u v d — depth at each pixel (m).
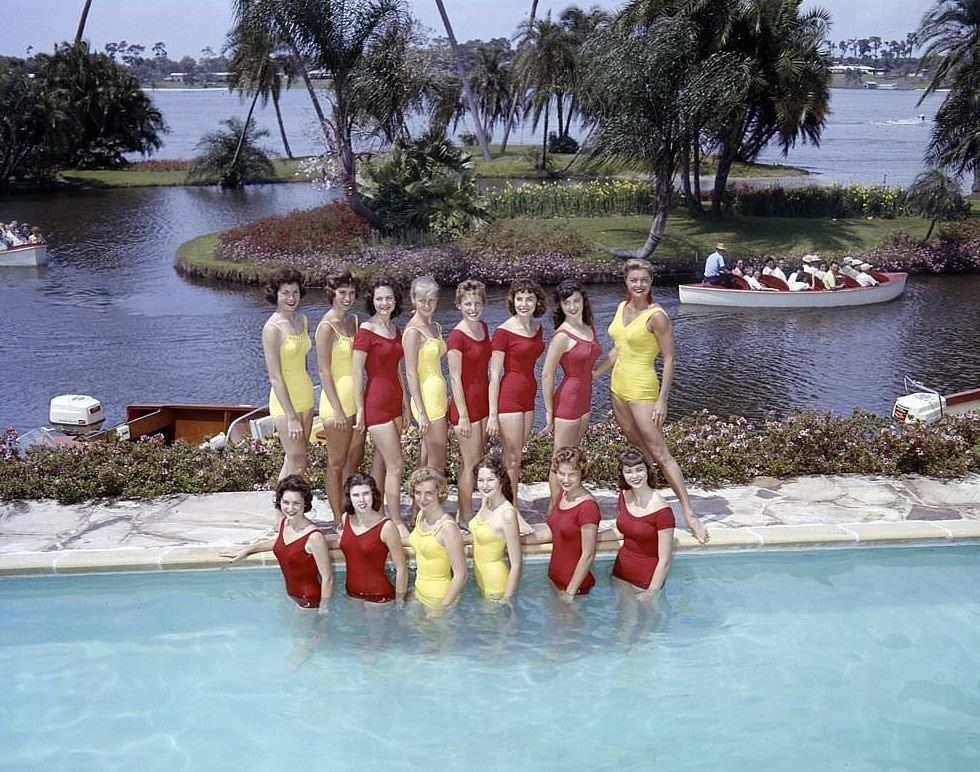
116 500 8.07
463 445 6.96
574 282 6.86
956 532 7.38
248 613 6.52
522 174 53.06
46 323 21.28
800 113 31.17
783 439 8.98
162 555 6.90
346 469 7.18
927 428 9.34
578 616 6.47
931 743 5.29
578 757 5.16
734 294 23.39
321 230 29.12
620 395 7.15
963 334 20.77
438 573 6.52
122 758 5.14
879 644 6.20
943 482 8.55
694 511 7.81
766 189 36.25
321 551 6.40
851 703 5.62
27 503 8.00
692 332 20.86
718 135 30.48
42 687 5.73
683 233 30.89
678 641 6.23
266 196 47.34
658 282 27.11
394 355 6.77
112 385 16.78
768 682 5.82
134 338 20.02
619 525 6.72
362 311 23.16
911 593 6.80
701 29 29.62
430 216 29.34
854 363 18.38
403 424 7.21
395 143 30.50
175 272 27.83
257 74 49.50
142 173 55.66
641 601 6.63
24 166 49.75
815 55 31.83
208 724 5.42
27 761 5.11
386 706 5.59
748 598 6.73
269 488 8.38
